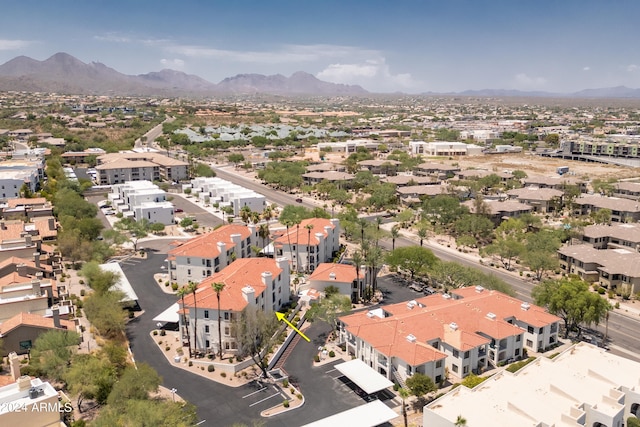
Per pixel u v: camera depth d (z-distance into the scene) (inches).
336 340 4884.4
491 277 5605.3
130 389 3540.8
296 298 5861.2
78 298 5531.5
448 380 4158.5
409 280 6407.5
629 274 5871.1
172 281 6269.7
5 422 2704.2
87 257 6663.4
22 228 6643.7
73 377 3654.0
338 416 3464.6
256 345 4434.1
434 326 4414.4
